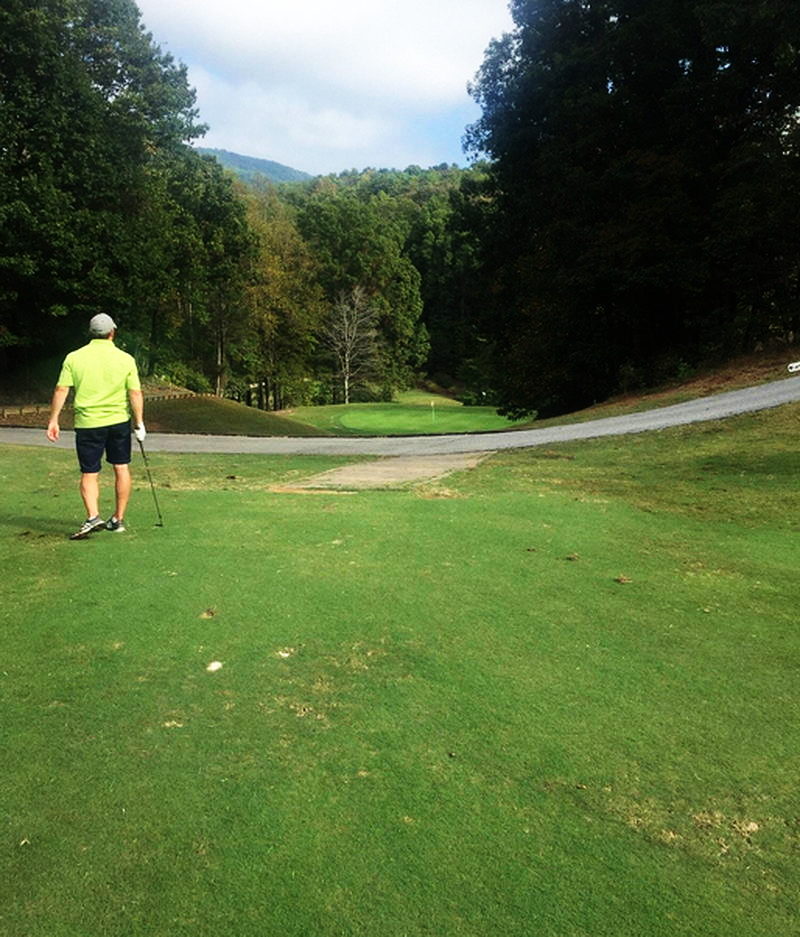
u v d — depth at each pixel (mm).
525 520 6719
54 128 26859
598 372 28438
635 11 26625
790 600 4707
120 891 2111
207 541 5754
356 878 2174
